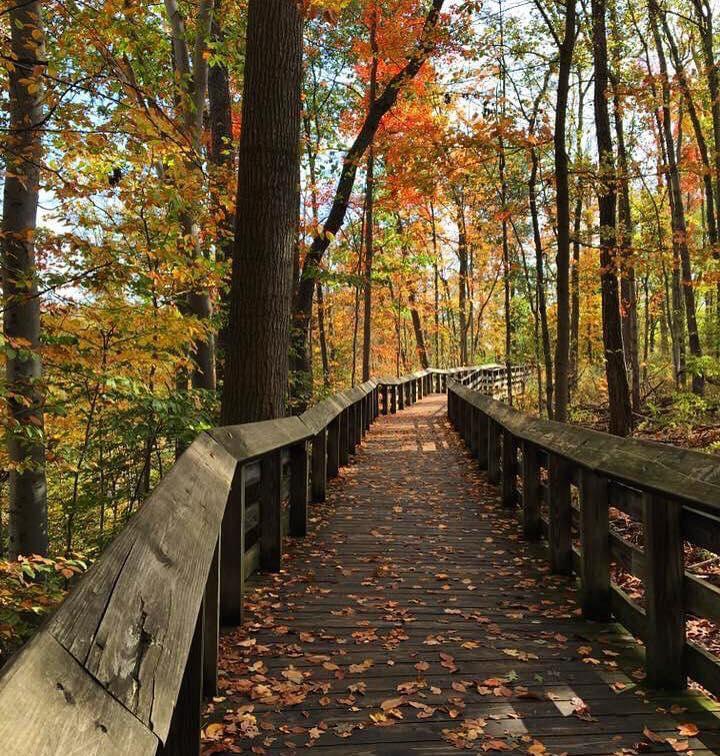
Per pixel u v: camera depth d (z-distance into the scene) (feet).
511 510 25.00
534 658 12.02
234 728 9.45
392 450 41.19
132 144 20.07
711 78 46.55
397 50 45.70
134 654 4.21
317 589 16.05
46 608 15.30
